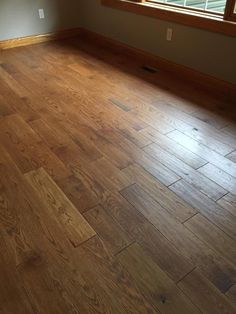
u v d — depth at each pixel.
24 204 1.50
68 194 1.55
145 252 1.26
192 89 2.67
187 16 2.59
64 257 1.25
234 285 1.14
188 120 2.20
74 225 1.39
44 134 2.04
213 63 2.58
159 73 3.00
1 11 3.43
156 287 1.13
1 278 1.18
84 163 1.78
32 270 1.20
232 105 2.40
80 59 3.35
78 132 2.06
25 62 3.26
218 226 1.38
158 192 1.56
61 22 3.96
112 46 3.69
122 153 1.86
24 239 1.33
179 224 1.39
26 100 2.47
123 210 1.46
